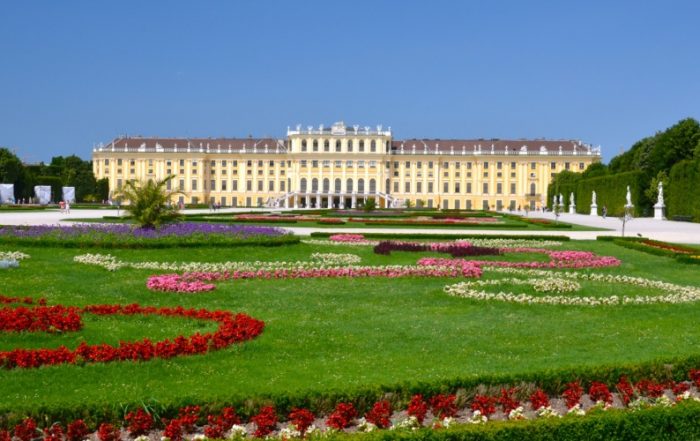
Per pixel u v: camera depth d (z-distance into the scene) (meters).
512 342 13.62
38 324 13.54
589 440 8.08
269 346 12.95
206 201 158.88
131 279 21.73
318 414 9.23
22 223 47.97
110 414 8.84
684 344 13.48
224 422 8.77
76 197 148.00
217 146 162.38
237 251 29.62
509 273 24.64
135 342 12.03
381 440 7.47
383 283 21.83
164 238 30.16
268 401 9.09
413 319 15.95
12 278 20.98
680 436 8.46
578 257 29.62
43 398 9.35
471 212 100.56
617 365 10.58
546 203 153.62
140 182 34.00
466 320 15.94
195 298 18.61
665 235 45.81
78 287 19.98
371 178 154.88
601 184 99.94
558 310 17.56
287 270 23.92
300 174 155.12
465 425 7.94
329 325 15.07
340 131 154.75
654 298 19.25
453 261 26.55
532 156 154.62
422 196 157.00
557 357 12.14
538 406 9.69
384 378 10.44
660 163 89.31
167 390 9.79
